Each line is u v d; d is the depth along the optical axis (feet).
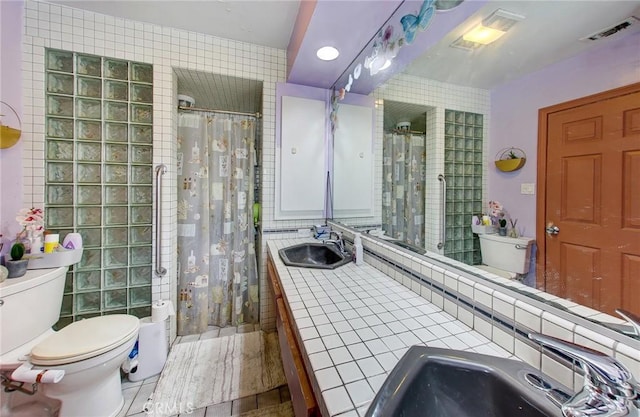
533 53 2.30
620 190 1.69
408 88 4.27
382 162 5.16
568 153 2.02
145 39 5.53
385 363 2.06
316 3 3.83
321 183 7.05
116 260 5.72
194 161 6.81
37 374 3.57
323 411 1.72
